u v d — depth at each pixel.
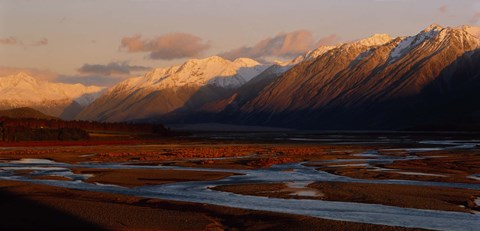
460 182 65.06
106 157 109.94
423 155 112.88
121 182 66.50
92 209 46.31
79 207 47.12
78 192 56.12
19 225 40.81
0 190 57.25
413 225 40.62
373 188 58.75
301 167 86.50
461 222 41.62
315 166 88.06
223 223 41.53
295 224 40.41
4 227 40.19
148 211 45.38
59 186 62.94
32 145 170.38
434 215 44.31
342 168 83.50
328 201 51.09
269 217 43.03
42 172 79.50
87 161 101.19
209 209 46.56
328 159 103.31
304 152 124.19
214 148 145.00
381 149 136.88
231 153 120.44
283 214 43.91
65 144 176.75
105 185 63.91
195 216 43.53
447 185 62.19
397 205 48.59
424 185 61.72
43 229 39.66
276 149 136.00
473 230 39.03
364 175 73.12
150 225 40.75
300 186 61.22
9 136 184.62
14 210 46.03
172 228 39.94
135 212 45.00
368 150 132.88
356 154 117.50
